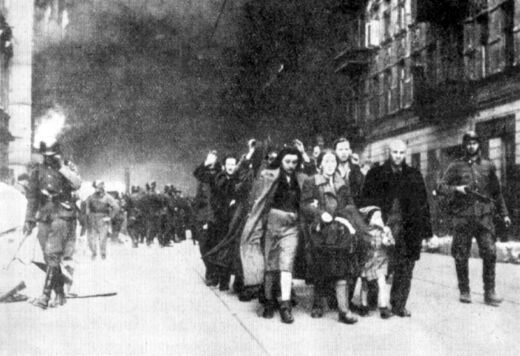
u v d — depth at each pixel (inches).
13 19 1380.4
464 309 327.0
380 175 313.9
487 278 341.4
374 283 328.8
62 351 239.9
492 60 873.5
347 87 1493.6
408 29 1151.6
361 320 298.8
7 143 1309.1
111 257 703.1
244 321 299.6
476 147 354.3
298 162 309.9
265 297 311.3
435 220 881.5
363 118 1389.0
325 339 257.6
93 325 290.2
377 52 1304.1
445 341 252.2
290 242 302.7
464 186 343.9
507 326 282.0
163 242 962.7
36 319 303.1
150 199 958.4
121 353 237.8
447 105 926.4
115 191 1048.2
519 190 775.7
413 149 1120.8
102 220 681.6
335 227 291.9
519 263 597.3
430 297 368.8
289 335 267.1
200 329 280.8
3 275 362.0
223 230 420.5
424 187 312.0
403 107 1155.3
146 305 347.6
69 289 374.6
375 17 1326.3
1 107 1227.9
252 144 400.2
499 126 848.3
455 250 350.3
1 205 371.9
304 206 296.5
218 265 383.2
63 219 344.2
